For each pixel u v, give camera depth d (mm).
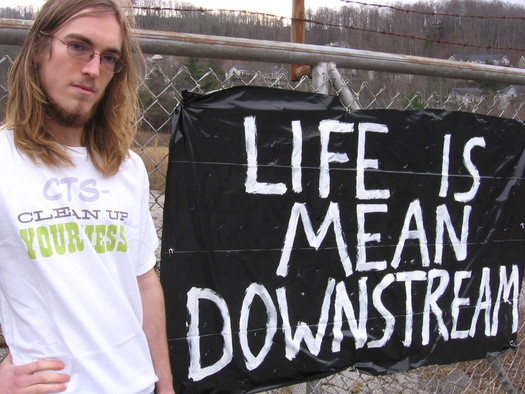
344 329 2117
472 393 3051
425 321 2293
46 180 1243
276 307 1984
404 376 3184
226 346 1909
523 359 3367
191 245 1841
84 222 1285
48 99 1262
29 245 1188
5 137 1242
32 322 1201
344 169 2084
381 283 2186
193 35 1831
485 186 2406
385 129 2158
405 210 2223
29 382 1174
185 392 1854
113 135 1385
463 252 2371
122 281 1358
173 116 1803
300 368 2043
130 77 1438
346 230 2104
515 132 2461
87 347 1240
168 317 1815
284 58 2004
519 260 2535
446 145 2295
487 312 2455
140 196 1443
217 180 1870
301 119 1995
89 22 1247
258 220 1940
